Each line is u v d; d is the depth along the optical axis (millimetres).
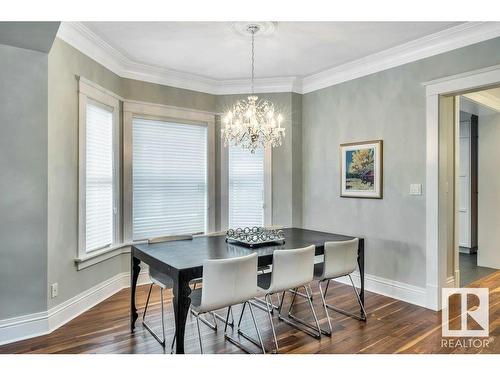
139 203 4180
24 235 2689
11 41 2559
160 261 2443
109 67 3756
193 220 4594
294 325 2973
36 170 2730
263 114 3242
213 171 4730
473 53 3055
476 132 5984
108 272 3766
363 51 3660
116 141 3914
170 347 2561
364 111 3977
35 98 2711
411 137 3520
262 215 4719
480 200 5152
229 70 4270
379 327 2930
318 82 4516
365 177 3953
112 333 2812
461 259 5605
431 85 3324
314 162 4609
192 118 4535
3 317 2619
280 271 2582
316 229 4578
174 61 3953
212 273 2232
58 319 2938
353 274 4121
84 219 3307
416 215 3482
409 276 3549
